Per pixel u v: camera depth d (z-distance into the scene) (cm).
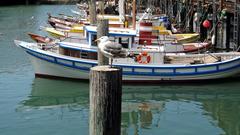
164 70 2138
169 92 2047
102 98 756
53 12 6838
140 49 2148
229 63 2153
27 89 2044
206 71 2153
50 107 1797
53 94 1981
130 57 2070
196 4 3694
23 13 6638
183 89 2095
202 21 3362
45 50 2227
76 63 2145
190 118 1658
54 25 3581
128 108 1798
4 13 6656
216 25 2981
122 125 1586
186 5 3944
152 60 2147
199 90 2075
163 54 2148
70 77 2194
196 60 2242
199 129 1529
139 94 2016
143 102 1891
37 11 7050
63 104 1841
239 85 2152
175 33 3225
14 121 1605
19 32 4219
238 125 1580
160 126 1567
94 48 2139
